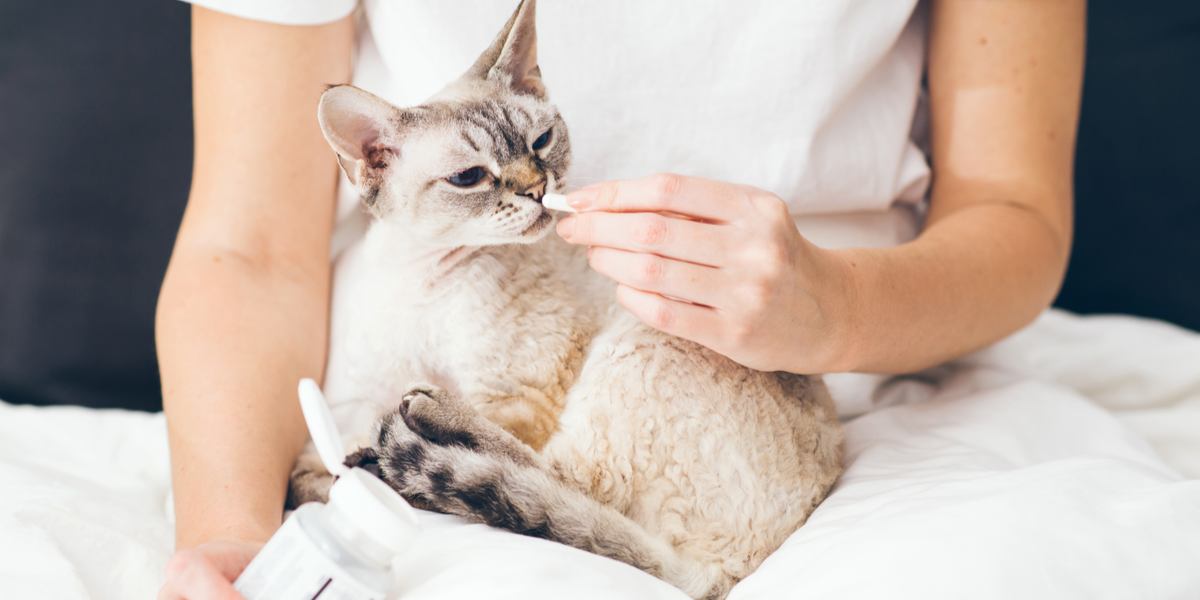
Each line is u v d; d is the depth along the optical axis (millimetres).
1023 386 1051
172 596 650
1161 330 1545
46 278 1446
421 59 938
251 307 951
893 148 1073
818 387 877
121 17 1528
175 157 1495
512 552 664
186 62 1527
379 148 786
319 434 621
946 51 1135
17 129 1473
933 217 1134
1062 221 1124
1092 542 655
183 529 823
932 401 1045
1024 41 1111
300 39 977
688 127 988
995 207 1081
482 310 796
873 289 855
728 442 759
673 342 777
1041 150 1120
